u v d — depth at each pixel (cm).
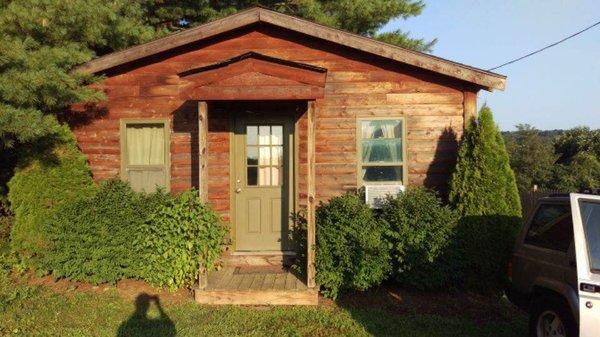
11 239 761
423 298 697
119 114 845
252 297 662
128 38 1107
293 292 662
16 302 646
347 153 825
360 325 595
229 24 806
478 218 709
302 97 667
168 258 683
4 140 701
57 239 721
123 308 643
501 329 589
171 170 840
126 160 845
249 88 672
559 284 468
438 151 816
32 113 691
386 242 706
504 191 719
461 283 711
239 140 836
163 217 687
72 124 847
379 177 828
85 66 807
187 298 685
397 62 822
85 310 630
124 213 720
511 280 569
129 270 718
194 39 807
